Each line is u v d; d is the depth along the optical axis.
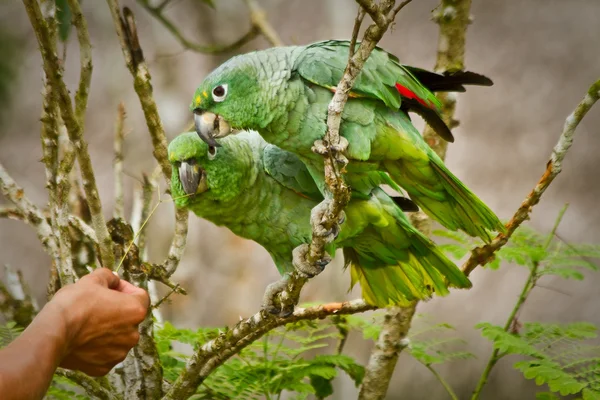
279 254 7.68
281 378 6.71
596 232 15.81
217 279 15.18
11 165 18.09
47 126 5.91
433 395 15.68
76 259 7.72
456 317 15.95
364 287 7.21
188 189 7.02
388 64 6.32
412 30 17.38
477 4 17.22
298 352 6.99
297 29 16.55
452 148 16.77
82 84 6.01
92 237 6.39
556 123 16.53
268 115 6.32
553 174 5.97
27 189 18.16
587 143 16.30
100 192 17.03
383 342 7.25
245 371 6.76
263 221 7.35
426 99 6.47
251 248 15.31
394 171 6.54
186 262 15.00
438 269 6.84
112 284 4.58
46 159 5.97
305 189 7.05
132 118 16.00
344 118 6.14
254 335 6.18
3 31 17.14
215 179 7.07
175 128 15.15
